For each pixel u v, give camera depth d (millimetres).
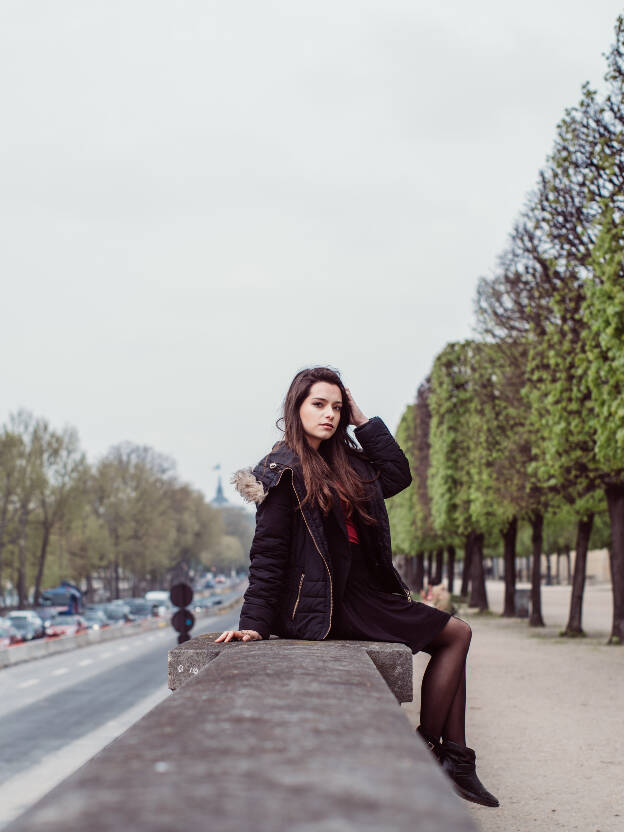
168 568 125688
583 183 20375
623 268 17375
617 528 25047
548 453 22953
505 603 43969
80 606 82562
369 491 3998
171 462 114500
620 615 25375
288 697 1680
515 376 28344
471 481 42562
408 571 82625
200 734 1312
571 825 7328
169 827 852
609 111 19469
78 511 79438
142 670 32125
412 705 13016
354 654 2752
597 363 17922
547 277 24047
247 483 3908
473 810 7914
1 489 74688
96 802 949
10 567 80375
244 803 940
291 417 4062
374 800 949
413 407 61062
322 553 3855
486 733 11984
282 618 3922
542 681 17688
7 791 12398
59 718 20250
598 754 10445
